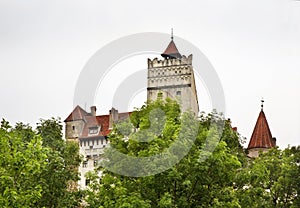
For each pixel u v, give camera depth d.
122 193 40.47
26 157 36.38
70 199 51.66
